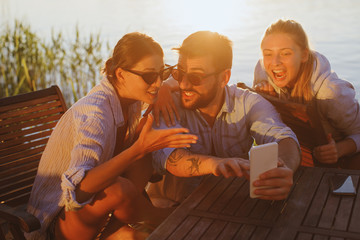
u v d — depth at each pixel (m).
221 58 2.59
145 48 2.31
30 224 2.04
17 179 2.81
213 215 1.93
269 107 2.78
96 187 2.11
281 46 2.94
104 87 2.41
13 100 2.89
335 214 1.88
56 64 6.96
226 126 2.82
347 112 3.00
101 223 2.31
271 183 1.99
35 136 2.94
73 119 2.31
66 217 2.29
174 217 1.93
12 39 6.89
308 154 3.10
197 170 2.33
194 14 12.23
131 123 2.65
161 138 2.06
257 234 1.77
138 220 2.37
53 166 2.39
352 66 6.81
